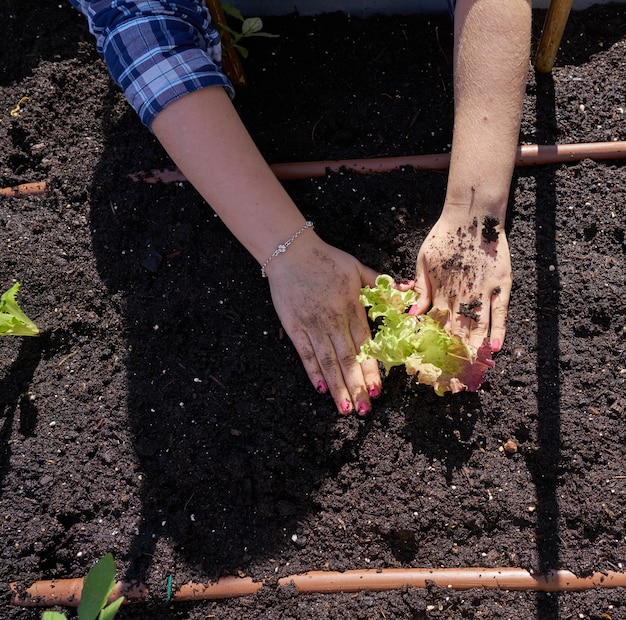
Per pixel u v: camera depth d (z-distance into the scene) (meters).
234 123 0.79
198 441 0.87
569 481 0.84
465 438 0.86
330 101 0.98
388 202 0.92
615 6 1.01
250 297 0.91
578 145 0.93
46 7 1.04
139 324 0.91
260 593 0.82
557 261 0.90
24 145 1.00
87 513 0.86
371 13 1.03
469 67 0.82
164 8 0.78
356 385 0.83
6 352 0.90
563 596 0.82
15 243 0.94
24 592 0.83
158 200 0.94
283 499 0.86
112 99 1.00
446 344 0.77
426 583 0.82
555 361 0.87
